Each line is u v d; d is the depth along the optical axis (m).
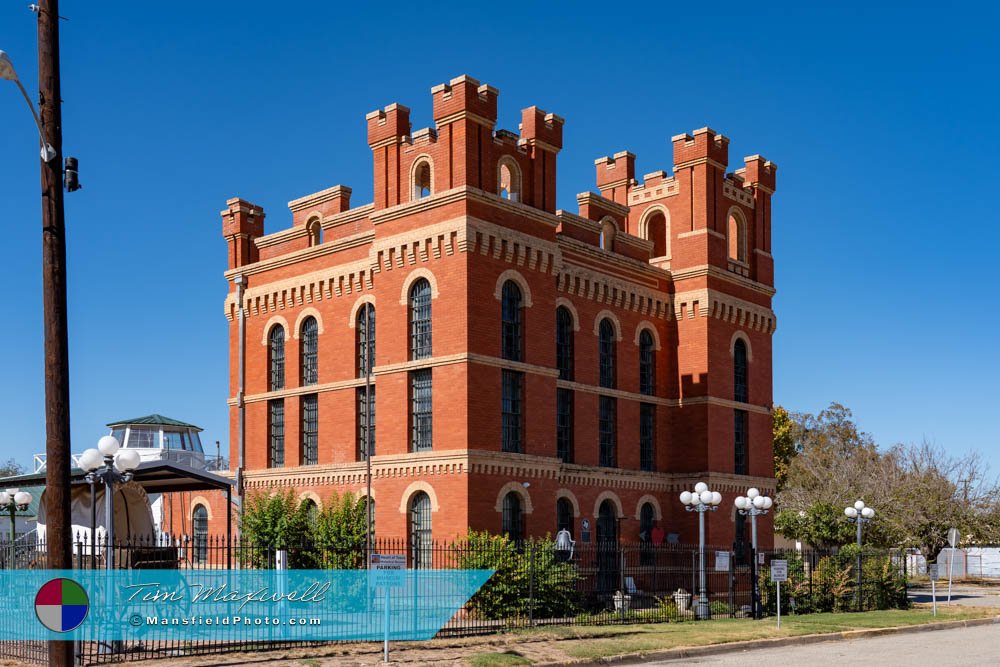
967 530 58.81
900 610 36.41
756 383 41.97
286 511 32.38
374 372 33.25
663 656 22.34
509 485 31.23
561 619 28.12
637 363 38.78
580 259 36.56
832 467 72.62
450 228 31.06
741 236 42.72
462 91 31.22
